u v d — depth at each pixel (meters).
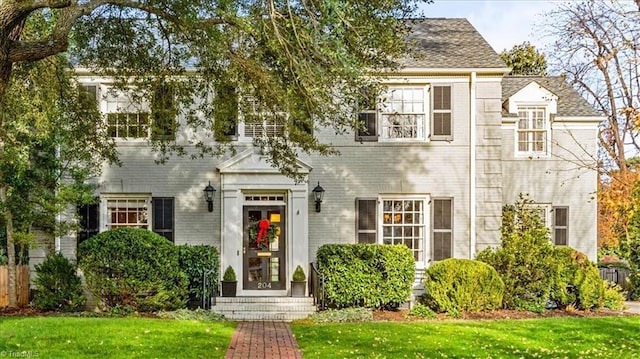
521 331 10.36
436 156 15.13
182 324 10.55
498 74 15.09
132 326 10.03
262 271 15.02
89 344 8.49
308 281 14.80
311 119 9.68
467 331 10.29
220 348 8.73
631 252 15.19
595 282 13.79
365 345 9.04
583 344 9.27
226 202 14.83
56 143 12.88
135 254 12.75
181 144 14.93
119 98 14.67
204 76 11.09
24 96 11.83
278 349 8.91
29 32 10.91
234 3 8.70
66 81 11.65
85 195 13.08
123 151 14.88
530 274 13.48
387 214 15.22
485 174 15.05
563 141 17.39
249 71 9.60
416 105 15.25
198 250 13.97
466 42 16.47
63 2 7.24
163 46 11.70
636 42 14.78
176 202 14.92
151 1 8.77
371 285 13.48
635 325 10.98
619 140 19.78
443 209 15.05
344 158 15.10
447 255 14.98
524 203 15.80
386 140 15.14
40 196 13.00
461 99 15.18
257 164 14.84
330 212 15.03
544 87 17.31
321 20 7.62
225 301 14.03
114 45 11.08
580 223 17.16
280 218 15.17
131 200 15.03
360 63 8.66
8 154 12.24
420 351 8.59
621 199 14.13
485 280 13.10
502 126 17.25
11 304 13.42
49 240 14.56
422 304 13.96
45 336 8.97
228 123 11.34
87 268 12.66
